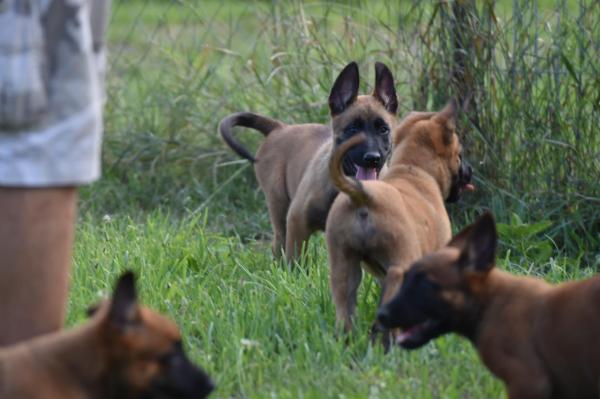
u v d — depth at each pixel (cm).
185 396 732
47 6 755
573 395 792
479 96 1452
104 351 711
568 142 1398
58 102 769
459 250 854
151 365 718
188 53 1789
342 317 1040
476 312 828
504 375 809
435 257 842
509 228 1309
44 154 768
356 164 1409
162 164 1697
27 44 746
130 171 1703
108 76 1847
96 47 826
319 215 1320
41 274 788
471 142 1448
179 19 2530
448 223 1125
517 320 805
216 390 895
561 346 784
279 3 1709
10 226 775
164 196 1644
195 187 1647
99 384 713
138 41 2505
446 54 1481
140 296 1105
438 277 830
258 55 1777
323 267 1188
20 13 744
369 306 1098
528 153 1415
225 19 2395
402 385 892
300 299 1105
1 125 756
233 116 1491
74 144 778
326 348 968
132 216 1574
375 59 1638
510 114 1430
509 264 1226
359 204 1026
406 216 1041
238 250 1382
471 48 1454
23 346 719
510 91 1429
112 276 1180
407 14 1549
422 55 1518
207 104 1730
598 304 777
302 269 1207
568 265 1283
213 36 2083
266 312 1063
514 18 1429
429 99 1504
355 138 1006
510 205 1415
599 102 1388
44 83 760
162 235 1348
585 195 1382
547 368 794
